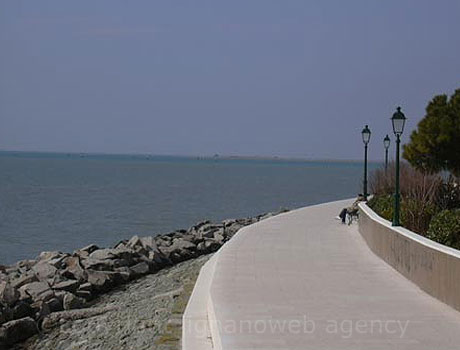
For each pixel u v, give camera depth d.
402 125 16.33
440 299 11.62
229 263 15.66
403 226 16.94
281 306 11.02
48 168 149.62
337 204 37.72
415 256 13.18
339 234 22.17
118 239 33.78
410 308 11.02
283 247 18.69
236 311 10.60
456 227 14.00
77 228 37.69
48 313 16.52
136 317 15.48
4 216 42.62
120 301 18.17
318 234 22.12
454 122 28.39
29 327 15.29
